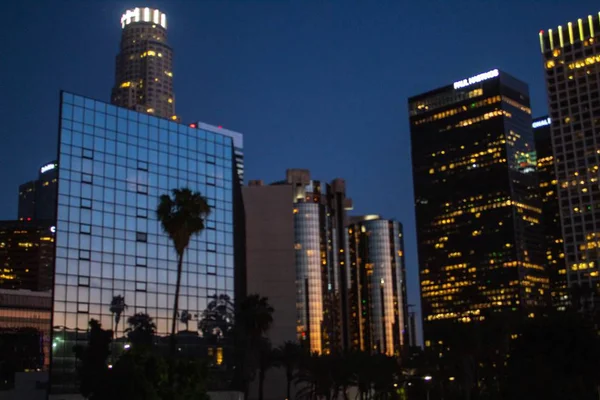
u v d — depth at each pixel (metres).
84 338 104.19
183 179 122.75
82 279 106.19
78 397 100.94
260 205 183.12
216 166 128.38
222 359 120.12
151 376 62.44
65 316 103.38
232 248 127.25
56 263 104.31
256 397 168.38
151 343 111.50
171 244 118.06
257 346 127.75
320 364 153.88
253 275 179.12
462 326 137.62
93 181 110.88
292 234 182.00
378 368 165.62
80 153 110.44
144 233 114.94
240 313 124.81
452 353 139.88
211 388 116.69
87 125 112.31
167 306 115.19
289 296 177.88
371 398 183.75
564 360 92.75
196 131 126.81
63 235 105.88
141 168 117.25
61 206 106.69
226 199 128.50
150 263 114.62
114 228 111.44
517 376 92.69
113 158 114.12
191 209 97.69
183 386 64.38
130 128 117.50
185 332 116.50
